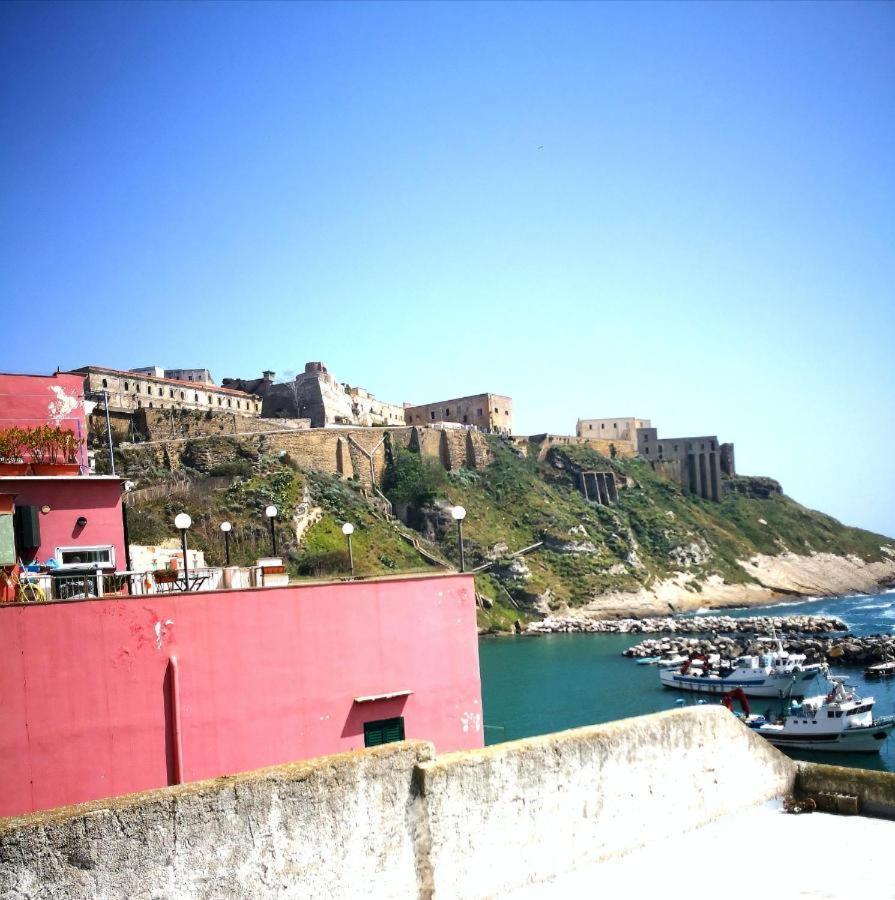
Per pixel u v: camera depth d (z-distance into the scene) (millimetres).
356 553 118375
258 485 117688
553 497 178250
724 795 14656
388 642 16938
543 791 12078
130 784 13875
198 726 14531
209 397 139750
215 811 9320
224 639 15008
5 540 17297
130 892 8711
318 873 9898
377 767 10594
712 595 175750
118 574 18344
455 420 196250
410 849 10664
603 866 12547
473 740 17828
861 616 147250
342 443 143750
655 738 13797
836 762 58531
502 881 11422
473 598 18469
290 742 15414
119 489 21719
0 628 13211
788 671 75750
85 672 13773
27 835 8281
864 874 12406
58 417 24344
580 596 153250
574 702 78250
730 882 12094
